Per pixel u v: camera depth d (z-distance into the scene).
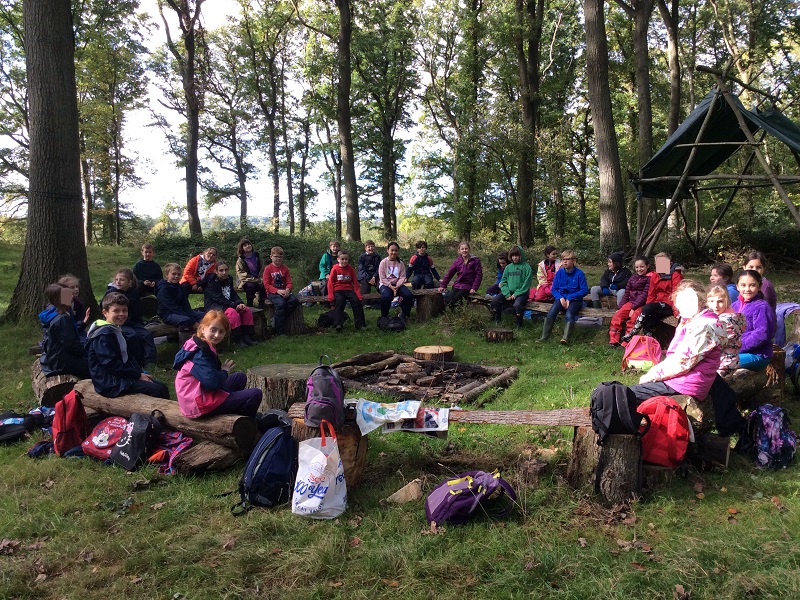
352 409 4.12
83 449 4.73
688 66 26.67
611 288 9.98
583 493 3.91
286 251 18.73
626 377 6.71
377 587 3.02
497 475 3.84
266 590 3.01
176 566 3.23
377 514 3.76
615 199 16.23
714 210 25.84
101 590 3.06
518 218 23.86
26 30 8.91
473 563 3.16
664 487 3.95
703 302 4.70
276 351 8.52
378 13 29.14
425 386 6.56
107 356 4.86
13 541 3.54
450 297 10.62
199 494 4.05
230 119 39.09
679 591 2.87
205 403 4.43
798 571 2.95
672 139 11.95
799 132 10.94
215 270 9.12
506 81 28.31
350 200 25.02
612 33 29.08
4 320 9.09
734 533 3.39
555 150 23.84
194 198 25.45
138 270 10.03
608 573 3.03
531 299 10.05
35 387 6.04
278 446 3.96
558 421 4.12
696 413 4.33
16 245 20.41
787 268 14.66
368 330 9.94
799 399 5.81
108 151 34.78
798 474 4.15
